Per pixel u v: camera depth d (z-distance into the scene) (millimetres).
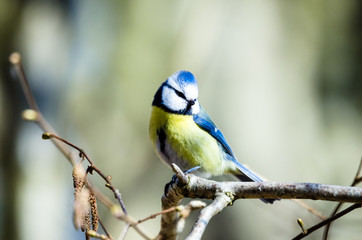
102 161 14922
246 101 12516
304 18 13539
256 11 13305
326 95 13391
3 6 12961
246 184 4363
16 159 12289
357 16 13805
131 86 15336
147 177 14172
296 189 4086
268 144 12219
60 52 13609
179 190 4695
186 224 11469
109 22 15797
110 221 12562
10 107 12430
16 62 6426
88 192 3434
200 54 13414
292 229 8852
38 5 13414
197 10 13992
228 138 12234
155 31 14930
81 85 15406
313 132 12711
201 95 12719
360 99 13438
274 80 12781
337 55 13625
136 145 14883
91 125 15320
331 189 3953
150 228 13016
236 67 12805
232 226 11406
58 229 12266
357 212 9680
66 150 5828
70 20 14234
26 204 12070
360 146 12891
